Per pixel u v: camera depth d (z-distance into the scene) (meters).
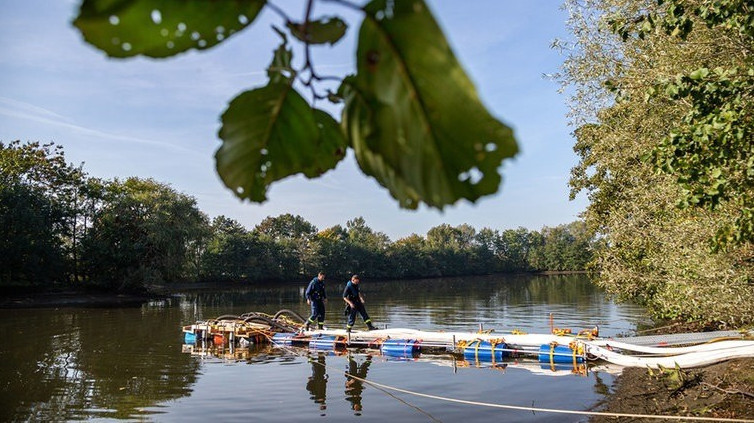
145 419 8.76
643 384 9.98
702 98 6.10
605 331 18.55
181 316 26.34
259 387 10.91
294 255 75.94
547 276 97.75
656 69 9.87
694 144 5.98
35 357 14.59
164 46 0.62
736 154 5.95
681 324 16.86
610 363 12.20
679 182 6.25
